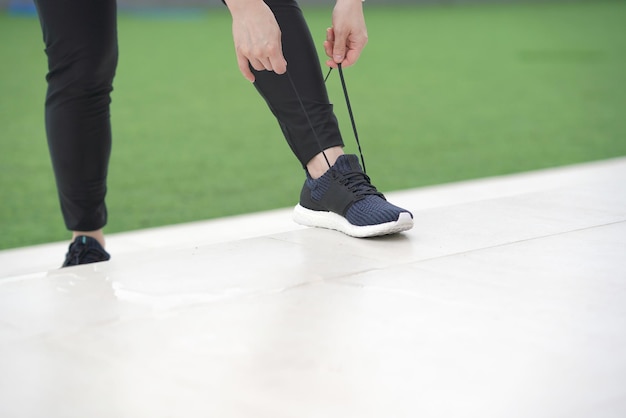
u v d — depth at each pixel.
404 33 14.55
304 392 1.37
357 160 2.44
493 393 1.37
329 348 1.55
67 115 2.49
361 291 1.86
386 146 5.72
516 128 6.43
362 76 9.55
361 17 2.39
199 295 1.86
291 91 2.38
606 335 1.60
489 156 5.36
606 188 2.89
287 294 1.85
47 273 2.05
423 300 1.79
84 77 2.45
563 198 2.75
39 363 1.51
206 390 1.38
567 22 16.45
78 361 1.51
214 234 3.45
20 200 4.31
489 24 16.19
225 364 1.49
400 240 2.29
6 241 3.58
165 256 2.19
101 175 2.58
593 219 2.47
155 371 1.46
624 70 9.85
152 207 4.13
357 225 2.31
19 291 1.91
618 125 6.53
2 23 14.05
